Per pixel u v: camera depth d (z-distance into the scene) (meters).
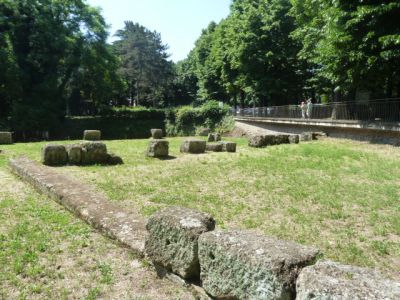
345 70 18.66
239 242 3.42
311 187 9.62
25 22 39.84
